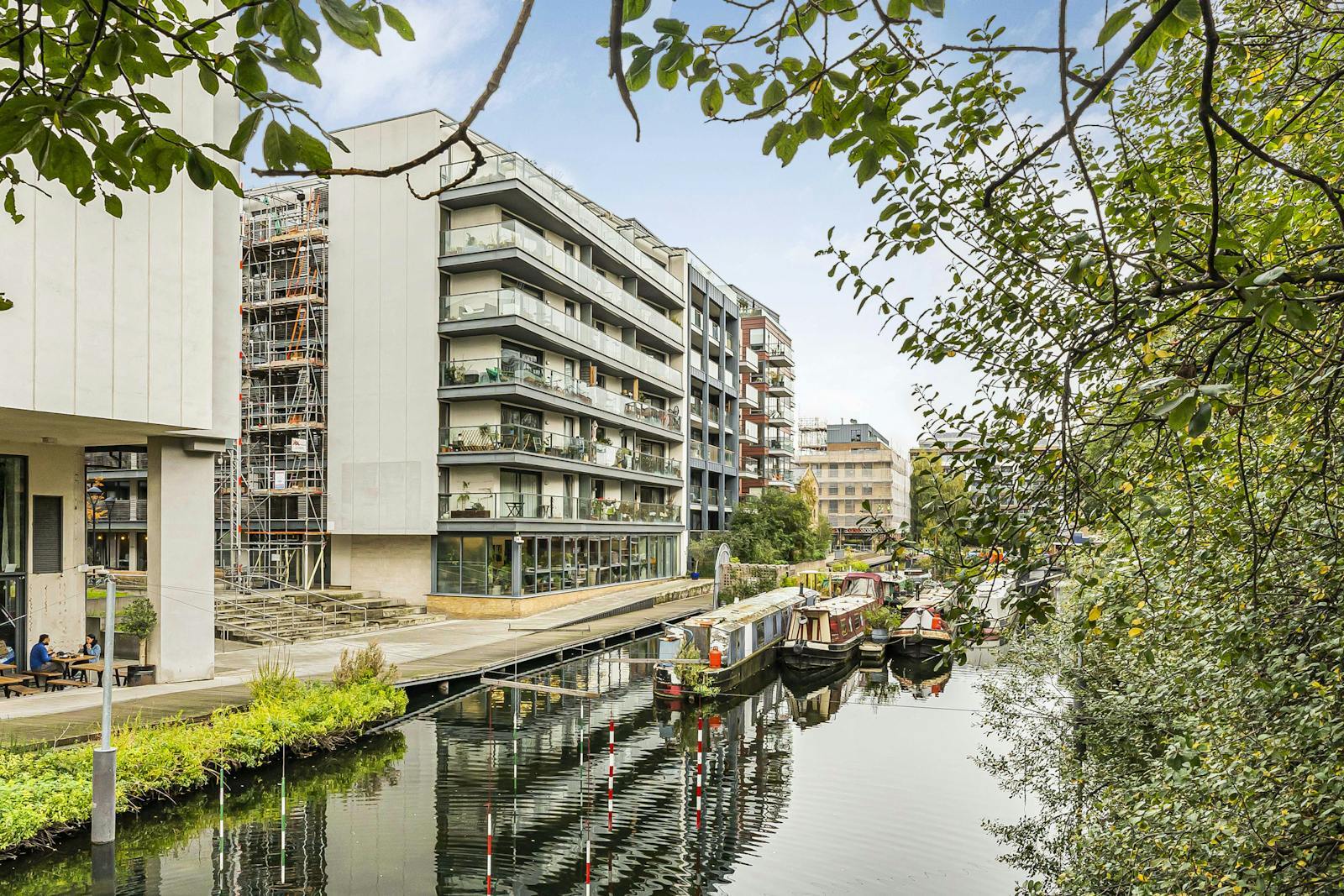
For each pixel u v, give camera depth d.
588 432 34.59
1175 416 2.15
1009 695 13.53
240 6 1.57
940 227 3.63
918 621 30.19
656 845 11.41
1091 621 3.59
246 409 30.78
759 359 60.12
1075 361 3.05
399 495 28.92
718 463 49.19
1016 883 10.29
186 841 10.62
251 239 31.17
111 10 1.76
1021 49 1.78
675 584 39.88
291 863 10.11
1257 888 4.15
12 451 16.70
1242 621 4.68
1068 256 3.29
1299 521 4.58
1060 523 3.14
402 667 19.47
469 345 29.53
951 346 3.90
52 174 1.84
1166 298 2.91
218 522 30.55
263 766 13.48
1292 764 4.85
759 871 10.66
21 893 8.99
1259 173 4.25
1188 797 5.62
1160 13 1.51
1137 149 3.93
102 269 14.42
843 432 105.62
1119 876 6.71
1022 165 1.94
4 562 16.47
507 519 28.02
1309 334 2.96
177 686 16.27
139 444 17.55
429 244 28.88
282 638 22.84
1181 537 4.82
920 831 12.13
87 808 10.28
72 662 16.03
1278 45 3.41
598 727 17.70
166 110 1.81
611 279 38.97
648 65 1.85
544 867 10.54
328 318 30.23
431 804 12.44
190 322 15.82
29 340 13.41
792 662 26.47
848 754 16.36
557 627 26.44
